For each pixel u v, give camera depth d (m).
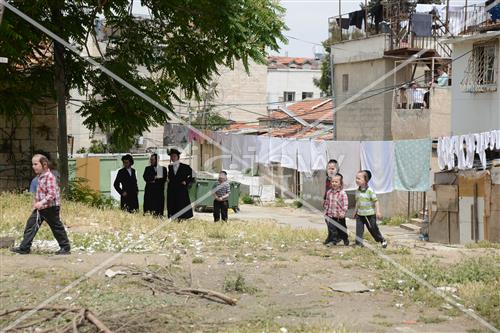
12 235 17.94
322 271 15.33
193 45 28.98
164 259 15.86
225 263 15.92
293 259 16.61
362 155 31.44
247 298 12.82
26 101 28.34
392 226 36.44
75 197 28.58
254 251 17.75
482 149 27.28
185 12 27.67
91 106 29.27
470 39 32.56
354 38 41.44
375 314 11.87
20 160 30.86
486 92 32.44
